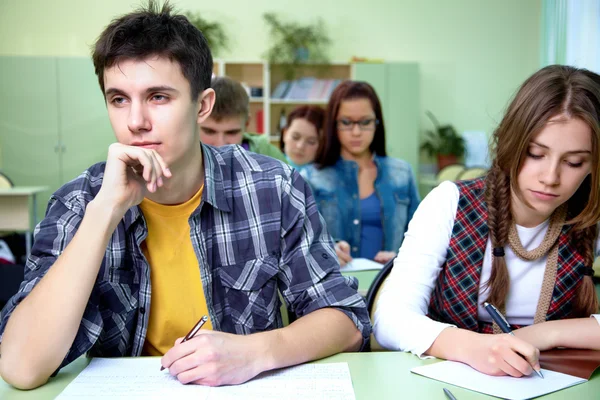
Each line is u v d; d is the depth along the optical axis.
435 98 6.96
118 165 0.94
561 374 0.90
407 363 0.96
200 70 0.98
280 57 6.48
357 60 6.57
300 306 1.09
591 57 5.57
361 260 2.15
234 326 1.09
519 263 1.24
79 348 0.93
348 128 2.46
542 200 1.09
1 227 4.65
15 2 6.36
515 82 6.99
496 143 1.20
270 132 6.82
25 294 0.93
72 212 1.04
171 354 0.86
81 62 6.29
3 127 6.25
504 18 6.94
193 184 1.05
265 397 0.79
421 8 6.86
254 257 1.11
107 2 6.43
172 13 1.00
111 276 1.03
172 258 1.07
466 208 1.25
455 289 1.23
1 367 0.85
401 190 2.54
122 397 0.79
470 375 0.89
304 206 1.14
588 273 1.22
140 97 0.93
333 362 0.96
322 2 6.71
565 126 1.02
